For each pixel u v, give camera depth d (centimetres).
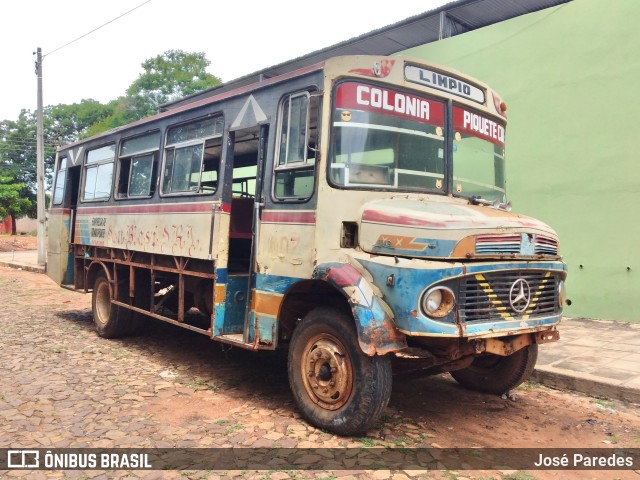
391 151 459
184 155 634
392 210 411
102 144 842
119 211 759
